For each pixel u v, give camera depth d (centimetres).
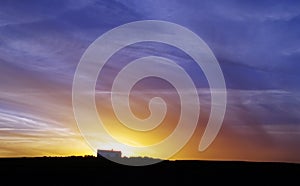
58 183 4312
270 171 5259
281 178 4859
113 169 5259
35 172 4916
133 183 4472
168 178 4788
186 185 4428
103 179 4634
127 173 5031
